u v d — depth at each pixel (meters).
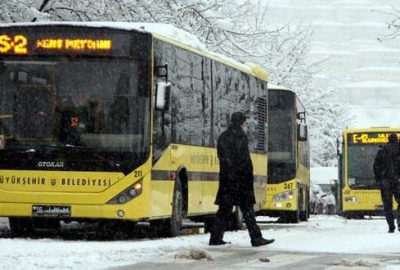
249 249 17.11
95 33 19.14
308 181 41.09
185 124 21.38
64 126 19.00
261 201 28.94
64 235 21.02
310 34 56.28
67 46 19.14
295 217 34.88
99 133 18.94
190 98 21.72
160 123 19.61
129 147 18.89
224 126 24.62
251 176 17.88
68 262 13.89
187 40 22.00
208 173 23.30
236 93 25.83
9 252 15.58
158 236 21.00
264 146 29.27
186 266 13.66
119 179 18.81
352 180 43.66
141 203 18.84
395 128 43.81
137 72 19.05
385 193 25.03
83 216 18.84
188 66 21.61
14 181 18.97
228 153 17.72
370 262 14.27
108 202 18.80
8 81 19.19
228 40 37.09
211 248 17.17
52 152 18.89
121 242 18.50
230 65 25.28
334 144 77.38
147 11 31.92
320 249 17.56
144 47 19.09
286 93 34.78
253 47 42.19
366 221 37.69
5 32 19.27
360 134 44.03
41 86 19.12
